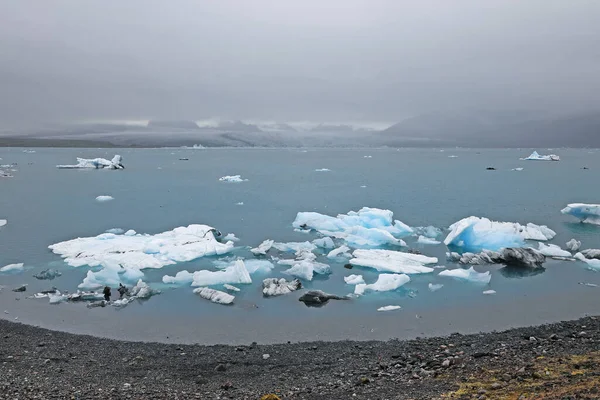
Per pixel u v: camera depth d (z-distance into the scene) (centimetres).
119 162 10562
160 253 2770
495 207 4788
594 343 1374
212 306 1994
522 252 2652
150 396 1063
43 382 1152
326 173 9219
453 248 3111
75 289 2214
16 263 2650
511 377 1040
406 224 3969
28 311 1909
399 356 1373
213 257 2823
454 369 1178
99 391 1092
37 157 15475
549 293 2147
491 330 1672
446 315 1859
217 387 1148
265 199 5391
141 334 1664
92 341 1566
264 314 1891
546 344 1397
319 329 1714
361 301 2058
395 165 11956
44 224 3859
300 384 1158
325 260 2786
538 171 9550
